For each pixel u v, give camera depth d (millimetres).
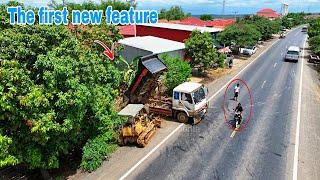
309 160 16969
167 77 26469
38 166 13703
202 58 34562
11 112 12328
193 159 17109
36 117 12648
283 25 126875
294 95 29562
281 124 22125
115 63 25938
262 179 15180
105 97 17031
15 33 13477
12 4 16438
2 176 15555
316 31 62219
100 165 16406
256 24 71500
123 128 18453
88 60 15234
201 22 72062
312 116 23797
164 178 15250
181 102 21875
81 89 13570
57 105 12961
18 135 13031
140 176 15398
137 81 23281
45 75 12727
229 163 16703
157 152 17859
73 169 16203
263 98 28500
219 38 49000
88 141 16703
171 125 21828
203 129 21234
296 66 44625
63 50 13836
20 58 12938
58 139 14086
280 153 17766
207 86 32594
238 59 50750
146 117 20172
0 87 11703
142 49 31578
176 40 44375
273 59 50906
